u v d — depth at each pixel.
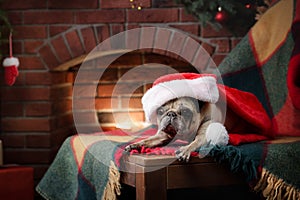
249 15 3.03
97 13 3.13
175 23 3.12
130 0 3.03
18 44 3.17
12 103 3.18
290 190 2.00
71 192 2.35
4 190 2.66
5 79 3.02
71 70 3.45
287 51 2.60
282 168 2.00
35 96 3.17
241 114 2.18
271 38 2.71
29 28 3.16
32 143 3.18
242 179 2.02
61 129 3.35
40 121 3.17
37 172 3.18
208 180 1.97
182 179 1.93
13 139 3.19
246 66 2.71
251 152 1.99
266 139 2.27
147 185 1.88
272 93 2.61
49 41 3.15
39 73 3.16
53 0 3.14
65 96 3.40
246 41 2.75
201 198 2.46
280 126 2.52
